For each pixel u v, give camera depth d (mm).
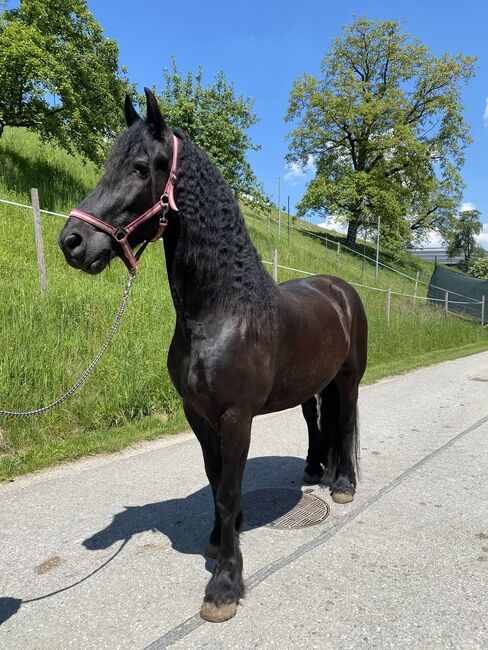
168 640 2010
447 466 4160
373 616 2162
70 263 1986
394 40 30625
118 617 2158
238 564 2297
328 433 3627
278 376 2635
